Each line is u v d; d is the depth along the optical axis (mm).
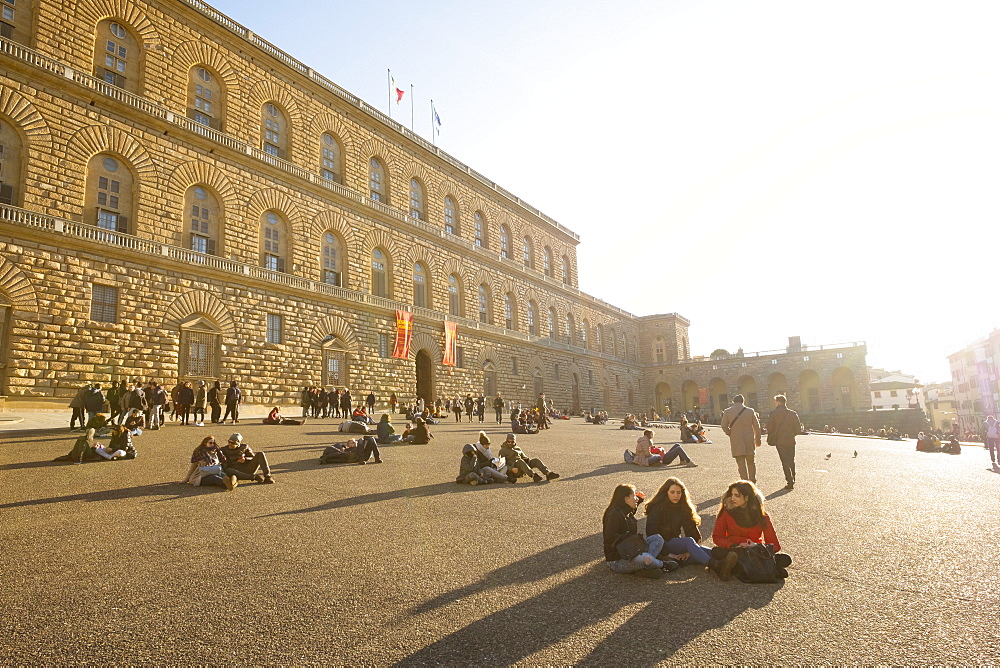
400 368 42312
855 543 7598
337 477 12875
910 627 4961
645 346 90875
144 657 4383
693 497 11047
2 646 4516
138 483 11484
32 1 26438
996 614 5238
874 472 15250
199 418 29031
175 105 31344
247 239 33688
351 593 5734
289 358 34625
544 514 9422
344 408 33188
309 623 5012
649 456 15891
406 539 7773
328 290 37781
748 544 6340
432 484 12281
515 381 56094
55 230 25203
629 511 6762
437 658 4383
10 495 10039
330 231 39375
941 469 16672
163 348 28625
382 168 45344
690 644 4613
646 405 87000
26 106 25297
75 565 6496
